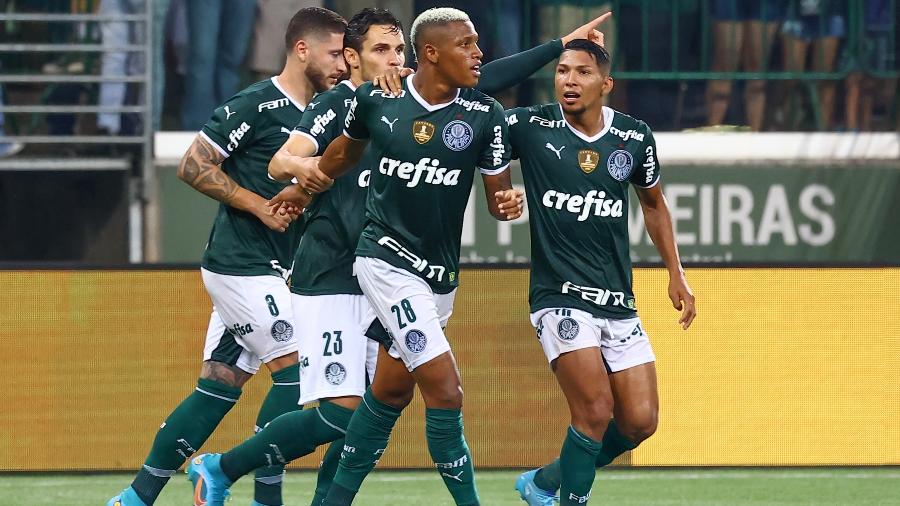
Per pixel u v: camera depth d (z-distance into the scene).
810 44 42.88
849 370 26.12
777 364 26.09
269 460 17.72
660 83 42.38
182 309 25.69
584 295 16.89
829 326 26.11
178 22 40.72
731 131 42.38
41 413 25.59
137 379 25.64
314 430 17.50
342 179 17.64
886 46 42.91
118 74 41.50
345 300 17.64
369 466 16.89
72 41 41.56
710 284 26.05
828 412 26.14
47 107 40.75
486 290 25.94
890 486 24.50
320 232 17.61
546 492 18.98
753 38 42.72
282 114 18.59
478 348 25.91
